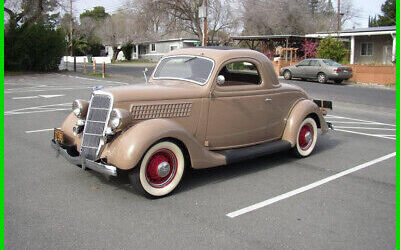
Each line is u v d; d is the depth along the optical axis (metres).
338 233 3.81
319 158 6.56
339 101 14.80
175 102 4.93
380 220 4.13
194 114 5.10
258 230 3.83
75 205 4.36
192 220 4.03
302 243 3.59
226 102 5.39
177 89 5.04
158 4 37.19
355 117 11.34
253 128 5.80
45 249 3.40
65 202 4.45
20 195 4.63
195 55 5.59
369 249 3.52
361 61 31.27
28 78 22.14
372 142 7.89
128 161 4.30
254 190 4.95
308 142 6.62
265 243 3.58
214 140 5.38
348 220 4.11
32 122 9.20
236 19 41.34
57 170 5.61
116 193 4.76
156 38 53.62
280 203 4.54
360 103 14.40
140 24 39.44
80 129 5.01
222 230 3.81
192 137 4.79
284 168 5.94
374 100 15.26
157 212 4.21
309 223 4.02
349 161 6.40
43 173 5.46
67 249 3.41
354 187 5.14
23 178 5.24
